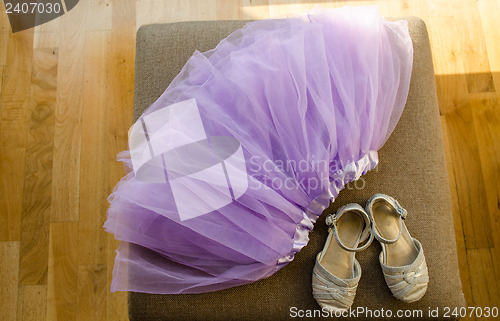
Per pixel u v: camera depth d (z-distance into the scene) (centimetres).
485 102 143
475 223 135
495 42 147
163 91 108
